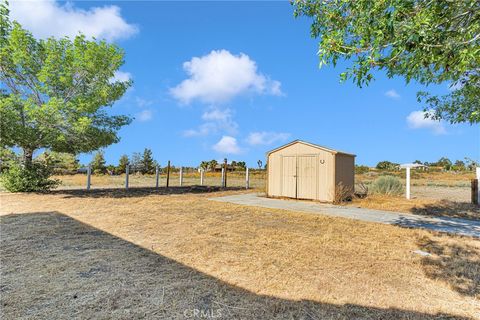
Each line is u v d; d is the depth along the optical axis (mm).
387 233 5523
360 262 3811
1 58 11602
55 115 11219
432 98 7844
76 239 4793
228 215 7340
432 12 2578
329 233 5422
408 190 11211
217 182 23297
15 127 11016
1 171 12594
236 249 4309
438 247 4613
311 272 3418
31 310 2383
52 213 7328
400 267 3648
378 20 2812
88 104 11664
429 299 2771
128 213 7375
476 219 7305
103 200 10008
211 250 4211
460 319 2404
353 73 2943
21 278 3090
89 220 6426
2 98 11477
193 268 3486
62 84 12164
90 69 12141
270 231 5535
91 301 2564
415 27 2396
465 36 2660
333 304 2621
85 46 12375
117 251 4129
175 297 2678
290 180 11602
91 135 12336
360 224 6387
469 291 2965
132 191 13961
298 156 11453
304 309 2506
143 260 3752
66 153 13953
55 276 3156
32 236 4965
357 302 2670
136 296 2682
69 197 10812
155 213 7434
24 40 11914
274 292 2848
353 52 2998
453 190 16406
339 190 10289
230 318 2320
